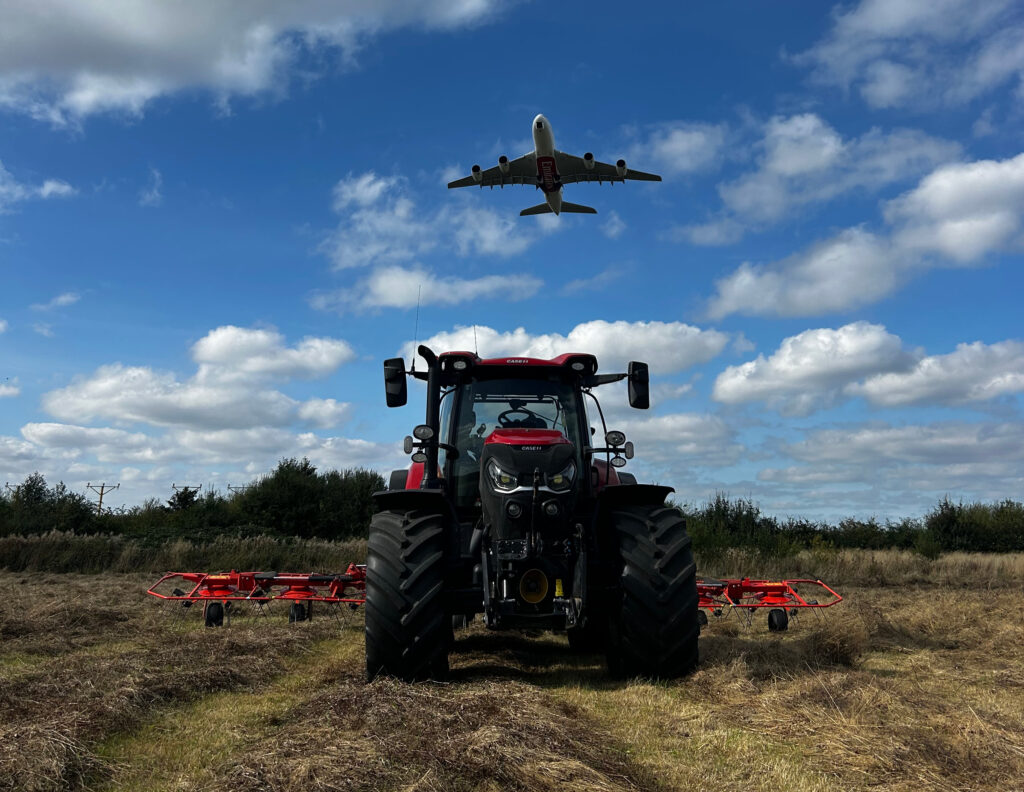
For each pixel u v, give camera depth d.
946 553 20.44
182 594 7.27
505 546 4.79
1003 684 5.08
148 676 4.59
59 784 2.99
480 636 7.07
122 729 3.78
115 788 3.05
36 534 16.91
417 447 5.67
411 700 3.97
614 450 5.66
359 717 3.72
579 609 4.70
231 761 3.17
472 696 4.00
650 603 4.88
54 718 3.66
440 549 4.90
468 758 3.07
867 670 5.50
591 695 4.60
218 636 6.39
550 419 5.82
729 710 4.21
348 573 7.55
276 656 5.77
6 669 5.10
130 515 21.28
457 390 5.90
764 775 3.16
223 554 14.77
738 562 14.76
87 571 14.15
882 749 3.40
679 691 4.69
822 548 17.11
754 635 7.18
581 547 4.84
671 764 3.32
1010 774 3.21
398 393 5.91
